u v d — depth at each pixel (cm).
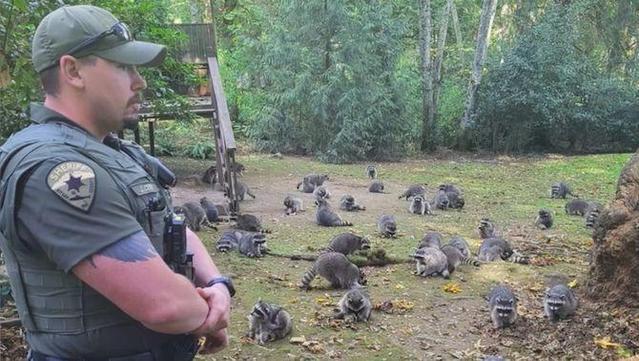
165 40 1162
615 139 2511
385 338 686
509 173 1994
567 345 663
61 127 223
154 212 232
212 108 1548
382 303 779
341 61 2120
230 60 2472
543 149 2506
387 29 2192
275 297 808
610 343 654
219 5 2866
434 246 965
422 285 873
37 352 228
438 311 771
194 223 1138
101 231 208
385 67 2220
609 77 2584
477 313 765
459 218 1327
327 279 848
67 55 223
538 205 1497
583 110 2441
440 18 2712
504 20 3078
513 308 717
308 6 2136
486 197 1588
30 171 208
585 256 1027
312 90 2142
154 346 232
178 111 1374
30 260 219
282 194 1557
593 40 2834
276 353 638
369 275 921
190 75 1359
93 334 221
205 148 2084
